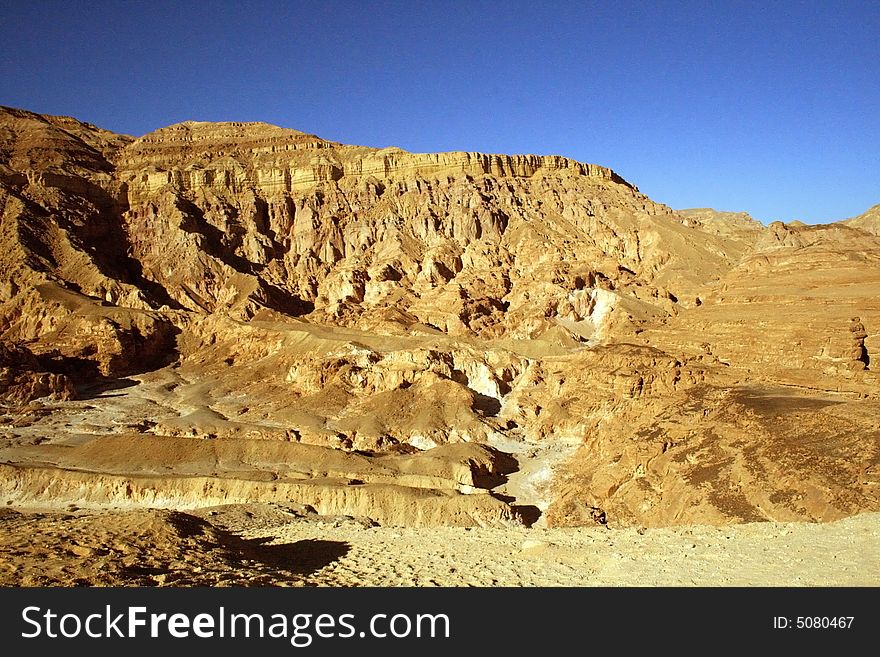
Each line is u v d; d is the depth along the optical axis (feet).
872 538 82.02
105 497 232.32
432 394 325.42
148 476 236.84
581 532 105.40
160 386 397.19
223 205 591.78
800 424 172.04
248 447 273.54
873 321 223.30
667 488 176.65
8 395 351.67
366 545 102.89
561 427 286.05
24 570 70.44
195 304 518.37
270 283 542.16
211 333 458.91
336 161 622.95
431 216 560.20
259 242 572.10
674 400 222.07
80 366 413.59
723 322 263.90
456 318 441.27
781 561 77.10
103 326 429.79
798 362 222.28
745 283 288.51
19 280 481.05
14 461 261.85
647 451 197.36
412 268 523.70
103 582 68.28
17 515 132.05
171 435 305.53
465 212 558.15
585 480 217.77
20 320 453.99
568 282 463.42
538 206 582.76
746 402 195.93
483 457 254.47
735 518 147.95
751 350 240.73
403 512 200.95
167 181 598.75
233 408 351.46
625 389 260.83
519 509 210.18
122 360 423.64
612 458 216.74
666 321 343.26
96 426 316.19
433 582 78.33
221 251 563.48
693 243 504.84
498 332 433.07
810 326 227.61
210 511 155.22
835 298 246.88
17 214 520.01
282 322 458.50
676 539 92.12
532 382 333.21
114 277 513.45
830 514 133.90
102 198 589.32
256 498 217.77
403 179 606.96
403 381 345.72
